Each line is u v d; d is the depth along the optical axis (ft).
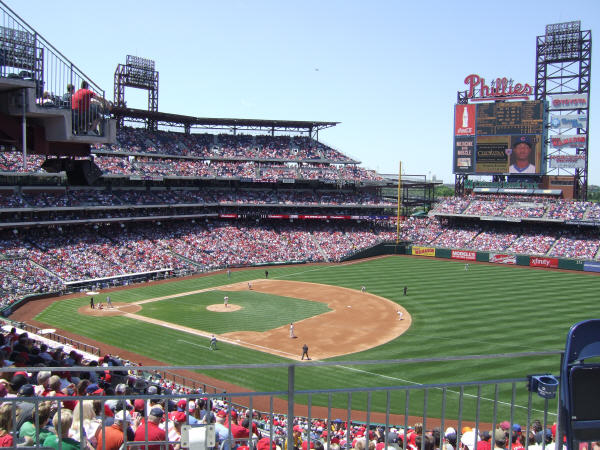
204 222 296.71
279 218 321.11
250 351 130.21
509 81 293.43
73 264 211.61
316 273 245.86
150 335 142.61
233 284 219.00
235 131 337.72
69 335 141.28
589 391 21.81
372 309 173.88
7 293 175.63
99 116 50.37
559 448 22.18
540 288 205.16
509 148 296.71
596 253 259.80
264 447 32.27
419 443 35.27
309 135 355.97
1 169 214.69
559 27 285.02
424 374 111.55
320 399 100.32
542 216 285.64
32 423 28.07
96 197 246.88
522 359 119.65
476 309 170.30
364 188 354.13
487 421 87.81
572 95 283.38
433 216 335.67
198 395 23.08
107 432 26.45
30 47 46.01
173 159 307.78
